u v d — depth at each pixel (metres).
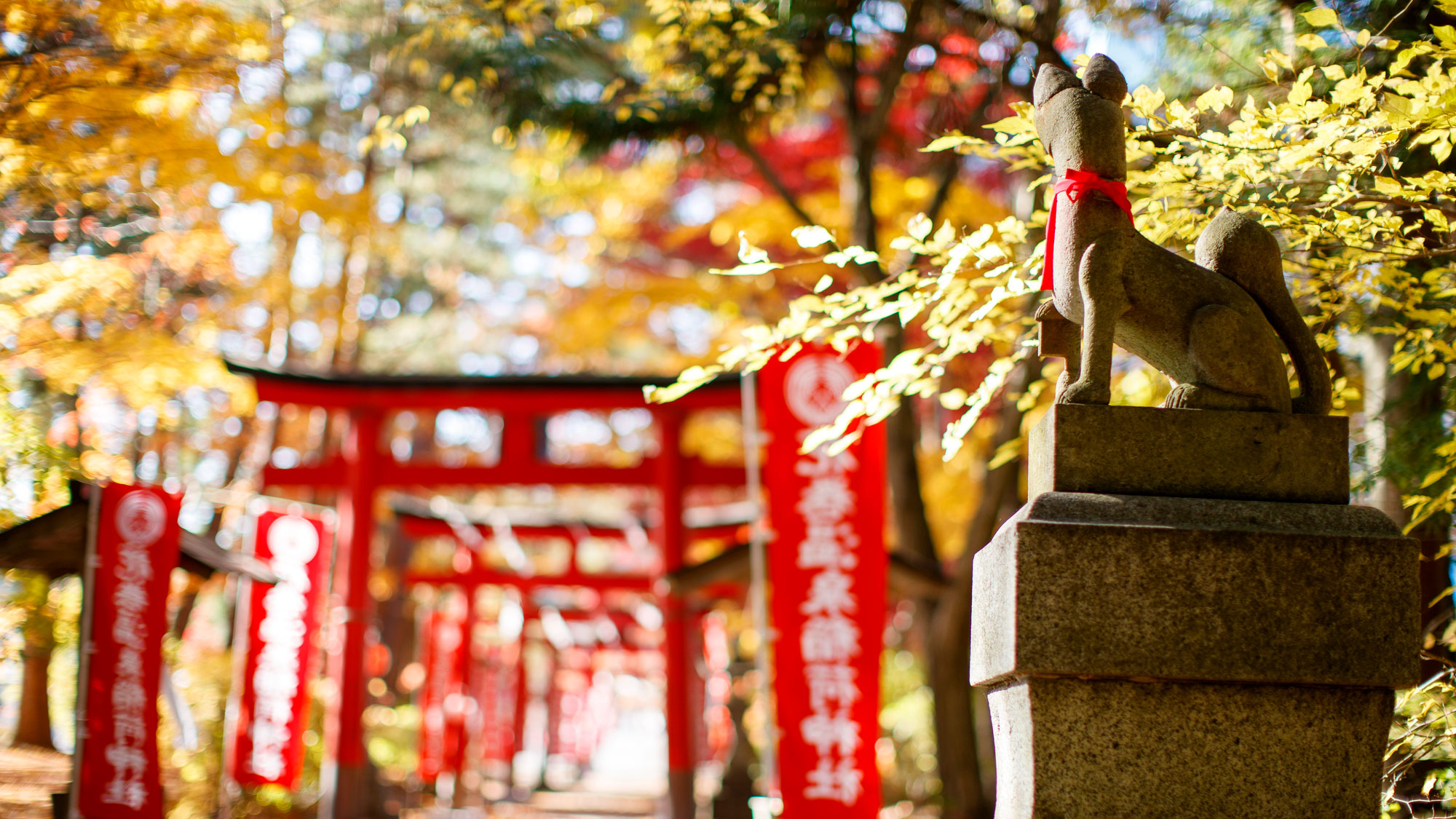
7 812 9.35
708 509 21.78
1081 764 3.37
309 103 16.38
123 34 7.25
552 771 35.50
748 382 9.55
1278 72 4.85
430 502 19.61
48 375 8.62
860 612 8.90
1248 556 3.42
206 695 13.78
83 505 8.90
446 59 11.79
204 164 8.87
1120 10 7.33
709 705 28.50
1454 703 5.14
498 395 14.05
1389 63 5.65
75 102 7.25
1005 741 3.66
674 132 11.05
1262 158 4.71
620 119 10.92
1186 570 3.41
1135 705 3.40
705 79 10.37
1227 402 3.61
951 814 11.98
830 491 9.04
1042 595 3.39
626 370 23.17
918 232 5.23
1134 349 3.88
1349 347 7.03
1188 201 5.11
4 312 7.70
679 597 14.32
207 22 7.66
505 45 10.37
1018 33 8.98
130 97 7.48
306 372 13.91
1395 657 3.39
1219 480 3.56
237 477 17.84
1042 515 3.47
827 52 10.66
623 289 16.88
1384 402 6.32
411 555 22.75
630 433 24.61
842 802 8.68
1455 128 4.31
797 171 16.45
